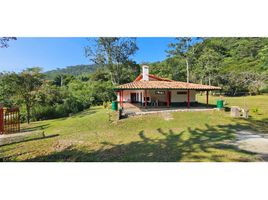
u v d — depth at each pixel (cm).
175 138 908
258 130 1053
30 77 1634
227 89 3425
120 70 3378
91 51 3166
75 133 1088
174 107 1872
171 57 4147
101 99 2816
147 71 2142
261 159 636
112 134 1025
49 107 1859
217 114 1472
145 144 825
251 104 2108
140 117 1371
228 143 811
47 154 744
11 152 783
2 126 1159
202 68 3738
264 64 3509
